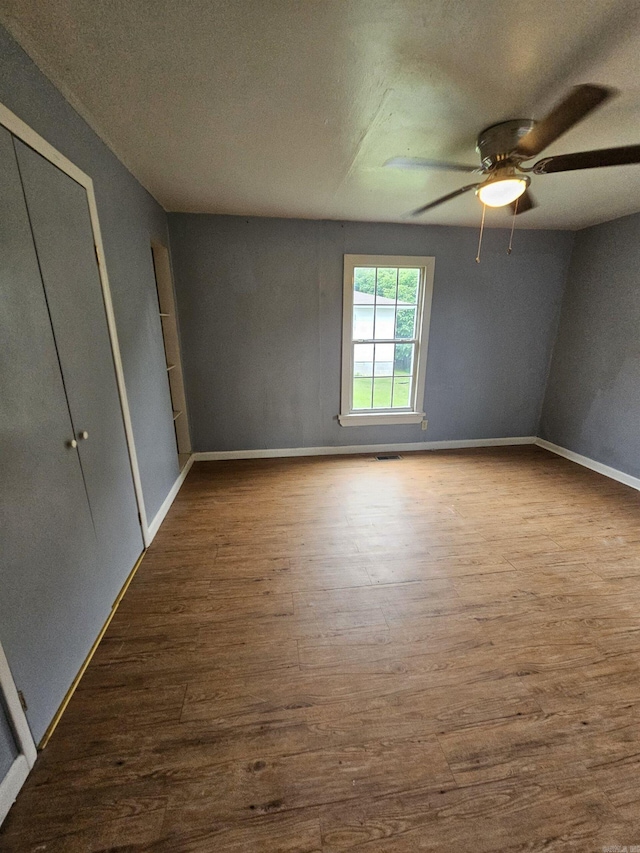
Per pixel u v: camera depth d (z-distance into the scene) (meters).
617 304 3.29
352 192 2.63
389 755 1.19
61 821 1.03
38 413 1.27
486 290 3.77
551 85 1.46
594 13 1.13
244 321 3.48
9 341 1.14
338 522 2.62
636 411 3.16
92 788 1.10
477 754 1.20
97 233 1.78
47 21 1.15
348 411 3.88
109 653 1.56
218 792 1.09
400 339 3.83
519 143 1.60
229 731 1.26
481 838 1.00
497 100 1.56
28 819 1.03
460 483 3.28
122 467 1.99
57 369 1.40
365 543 2.37
